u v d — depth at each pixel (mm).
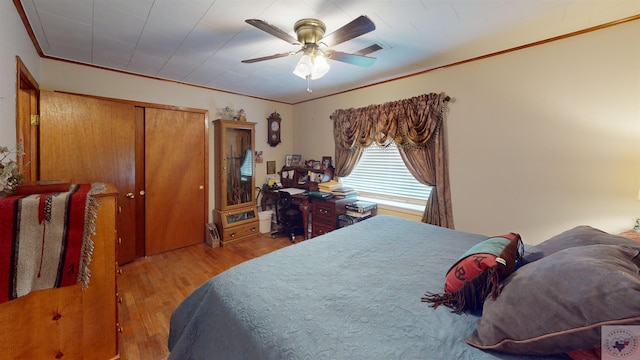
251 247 3617
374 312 1026
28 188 1318
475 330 908
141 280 2686
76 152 2635
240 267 1432
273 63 2738
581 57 2018
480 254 1062
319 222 3602
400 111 3080
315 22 1835
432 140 2854
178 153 3475
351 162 3707
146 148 3209
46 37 2150
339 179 3996
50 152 2484
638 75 1813
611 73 1906
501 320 812
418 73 3002
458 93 2693
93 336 1453
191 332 1188
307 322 964
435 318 996
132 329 1936
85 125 2686
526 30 2018
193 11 1778
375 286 1228
